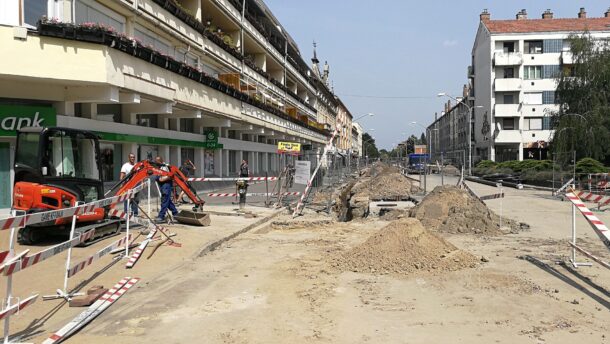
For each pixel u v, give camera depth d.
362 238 13.21
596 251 10.96
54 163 10.40
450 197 15.54
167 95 17.89
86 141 11.12
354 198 24.95
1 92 13.44
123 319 6.23
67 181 10.42
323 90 78.81
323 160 24.45
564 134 38.53
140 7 17.86
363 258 9.23
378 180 31.67
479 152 69.62
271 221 16.36
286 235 13.80
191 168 21.47
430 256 9.17
